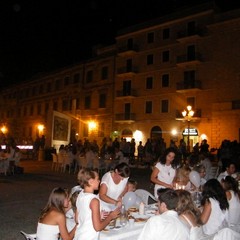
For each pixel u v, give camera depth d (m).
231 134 30.19
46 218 3.77
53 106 51.06
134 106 38.78
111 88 41.34
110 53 42.97
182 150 21.12
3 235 6.26
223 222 4.79
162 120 35.78
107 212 4.57
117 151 19.00
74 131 45.66
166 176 6.75
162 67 36.38
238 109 29.83
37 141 30.22
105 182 5.40
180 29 35.12
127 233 4.08
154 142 24.66
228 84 30.91
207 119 32.06
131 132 38.81
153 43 37.50
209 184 4.90
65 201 3.88
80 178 3.85
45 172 18.72
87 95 44.78
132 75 39.16
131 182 6.15
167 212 3.43
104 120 41.84
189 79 33.91
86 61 45.41
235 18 30.72
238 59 30.52
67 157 18.84
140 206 5.18
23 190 11.83
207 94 32.41
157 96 36.59
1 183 13.61
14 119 61.44
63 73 49.38
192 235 3.68
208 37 32.84
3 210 8.42
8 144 17.88
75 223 4.21
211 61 32.47
